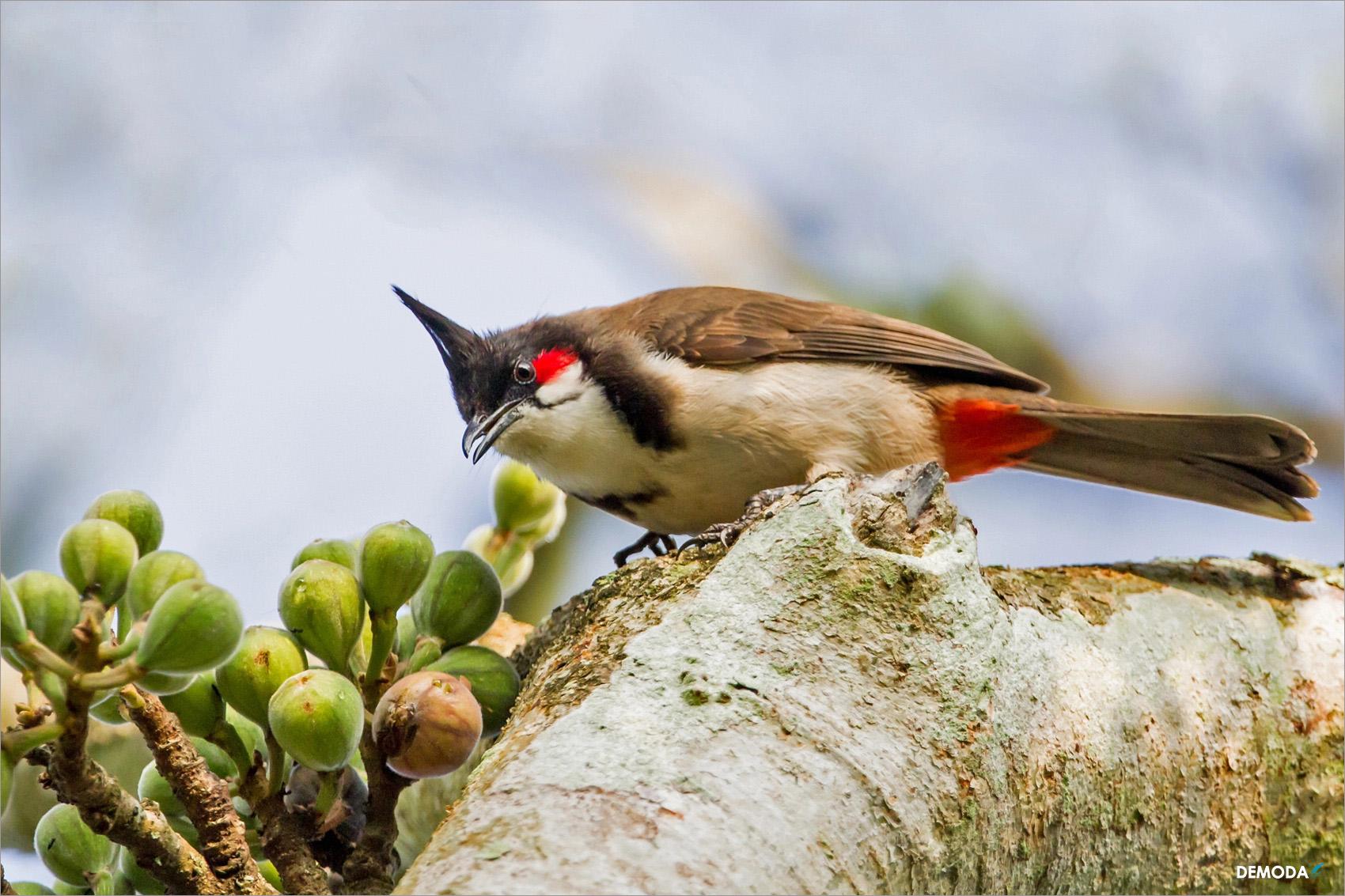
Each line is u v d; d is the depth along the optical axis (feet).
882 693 14.17
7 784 11.19
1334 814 20.33
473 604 15.55
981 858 14.44
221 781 13.46
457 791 20.81
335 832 14.78
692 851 11.46
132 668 11.09
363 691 14.43
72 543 12.25
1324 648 21.22
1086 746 16.67
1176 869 18.52
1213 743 18.93
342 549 15.37
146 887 13.98
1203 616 20.33
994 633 15.48
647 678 13.74
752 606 14.67
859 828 12.82
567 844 11.14
